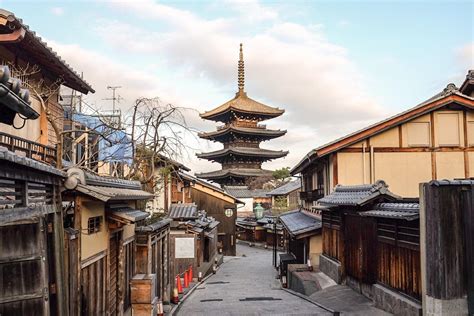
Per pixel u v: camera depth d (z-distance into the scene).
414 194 21.72
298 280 20.44
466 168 21.73
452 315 9.45
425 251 10.03
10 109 5.32
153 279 13.36
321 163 24.22
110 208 10.28
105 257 10.27
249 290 21.80
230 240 44.66
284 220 29.62
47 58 12.52
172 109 17.56
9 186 5.71
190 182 38.25
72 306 7.81
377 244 13.99
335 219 19.34
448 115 21.98
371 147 21.84
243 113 59.94
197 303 17.50
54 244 7.32
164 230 17.50
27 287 6.30
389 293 12.46
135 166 20.16
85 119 17.67
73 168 8.09
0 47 11.07
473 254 9.64
